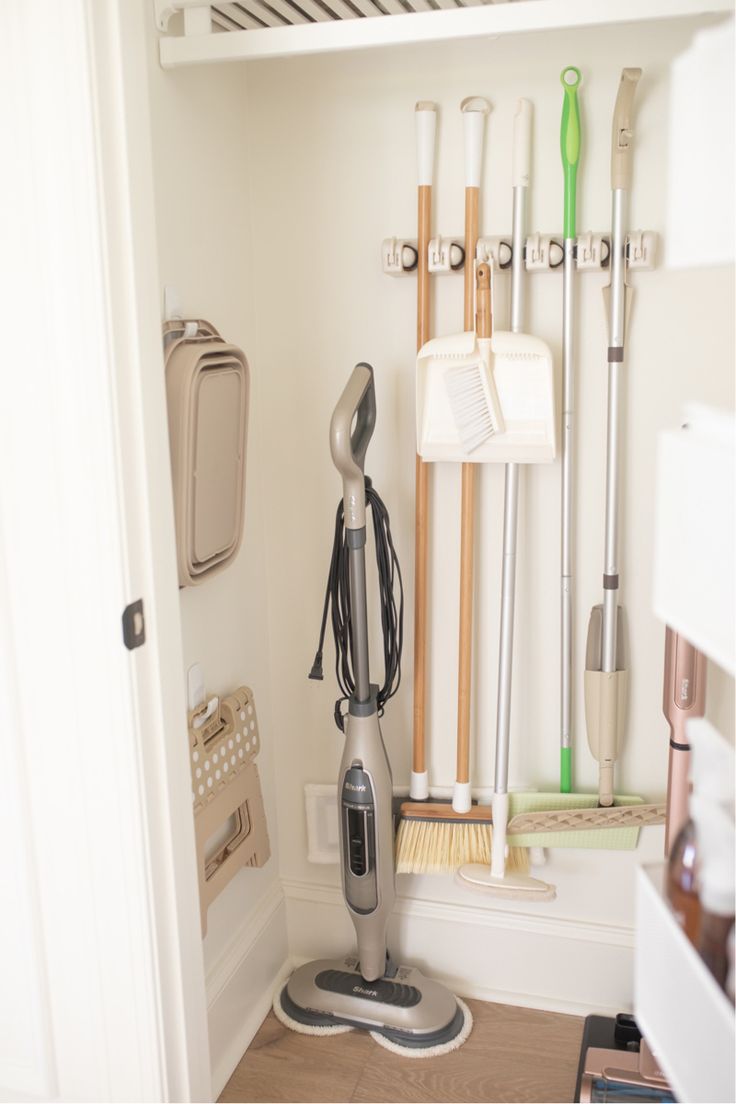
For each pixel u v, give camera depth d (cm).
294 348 186
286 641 198
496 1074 176
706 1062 53
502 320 175
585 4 129
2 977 145
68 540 126
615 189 158
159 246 150
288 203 181
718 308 163
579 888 190
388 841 179
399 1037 182
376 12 148
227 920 183
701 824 56
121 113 117
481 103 163
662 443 62
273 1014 195
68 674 130
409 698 195
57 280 118
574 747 188
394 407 184
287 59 175
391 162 175
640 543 175
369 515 191
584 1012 193
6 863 139
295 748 202
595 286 169
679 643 148
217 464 153
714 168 145
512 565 174
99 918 138
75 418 122
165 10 143
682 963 56
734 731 172
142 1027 140
